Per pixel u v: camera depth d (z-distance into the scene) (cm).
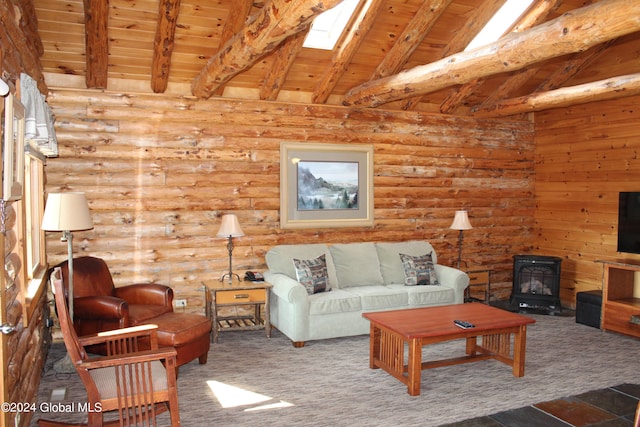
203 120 554
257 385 400
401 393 386
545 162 720
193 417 341
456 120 683
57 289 278
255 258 584
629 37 568
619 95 516
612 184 625
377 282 588
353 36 504
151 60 502
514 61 392
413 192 664
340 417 343
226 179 566
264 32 342
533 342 523
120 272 530
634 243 564
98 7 404
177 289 553
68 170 508
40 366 405
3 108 250
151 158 536
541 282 655
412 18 511
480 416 346
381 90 539
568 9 530
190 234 556
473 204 701
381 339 433
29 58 385
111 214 525
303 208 602
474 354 463
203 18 458
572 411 356
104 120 518
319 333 501
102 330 415
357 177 629
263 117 579
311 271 533
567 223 686
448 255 687
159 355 287
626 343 520
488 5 510
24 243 338
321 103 605
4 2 284
